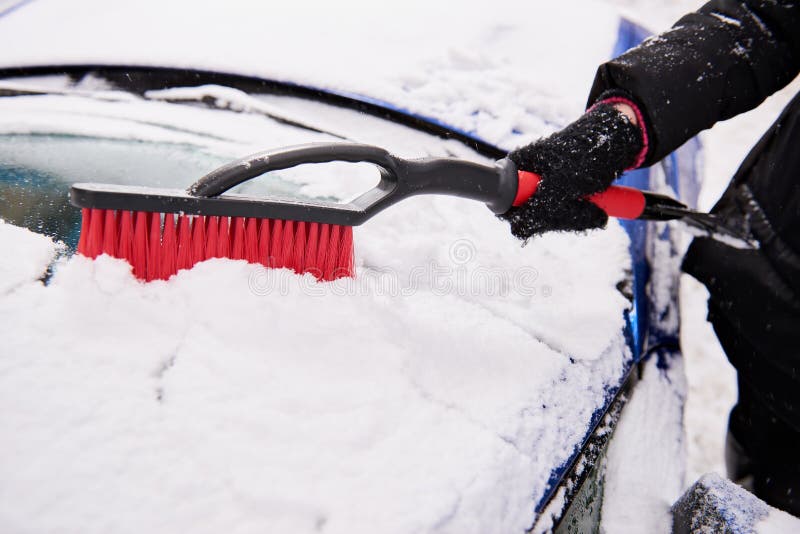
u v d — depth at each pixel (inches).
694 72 32.6
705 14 34.8
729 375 68.8
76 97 40.8
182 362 28.4
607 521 32.8
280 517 25.6
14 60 41.5
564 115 42.3
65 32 43.6
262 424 27.3
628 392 35.9
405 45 44.1
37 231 32.5
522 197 32.5
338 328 30.7
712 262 37.4
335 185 37.6
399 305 32.6
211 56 41.9
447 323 32.4
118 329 29.0
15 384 26.8
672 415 37.1
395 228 36.5
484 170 32.1
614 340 34.5
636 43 48.4
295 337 30.0
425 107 40.9
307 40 43.4
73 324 28.7
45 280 30.3
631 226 40.7
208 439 26.7
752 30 33.5
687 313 76.2
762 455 40.3
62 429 26.1
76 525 24.6
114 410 26.8
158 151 37.8
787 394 36.6
